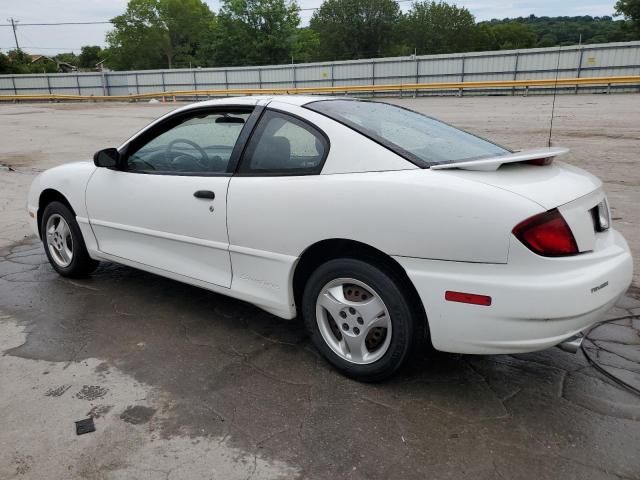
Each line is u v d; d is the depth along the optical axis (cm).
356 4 7150
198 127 350
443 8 7856
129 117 2544
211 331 354
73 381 295
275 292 312
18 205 757
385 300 269
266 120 319
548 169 278
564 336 241
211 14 8819
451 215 243
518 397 275
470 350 254
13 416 263
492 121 1733
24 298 412
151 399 277
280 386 288
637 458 230
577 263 242
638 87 2902
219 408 269
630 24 5484
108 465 229
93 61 11681
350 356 293
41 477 223
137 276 459
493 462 228
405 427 253
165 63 8744
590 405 267
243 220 313
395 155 270
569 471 222
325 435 247
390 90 3644
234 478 221
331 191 275
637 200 680
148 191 366
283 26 6166
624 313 371
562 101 2525
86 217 416
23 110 3416
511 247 234
